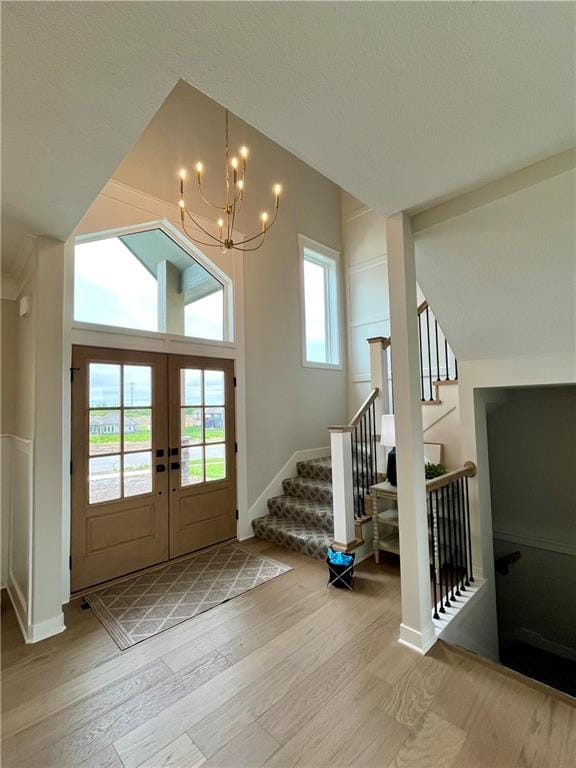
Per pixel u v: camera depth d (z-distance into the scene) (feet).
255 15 3.17
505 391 11.64
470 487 9.35
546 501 12.10
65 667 6.49
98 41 3.39
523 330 8.00
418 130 4.80
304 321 16.22
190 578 9.80
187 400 11.79
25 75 3.72
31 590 7.33
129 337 10.54
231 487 12.71
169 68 3.73
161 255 11.86
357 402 17.98
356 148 5.19
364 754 4.77
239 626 7.63
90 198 6.23
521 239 6.50
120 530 10.00
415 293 7.24
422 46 3.53
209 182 13.08
